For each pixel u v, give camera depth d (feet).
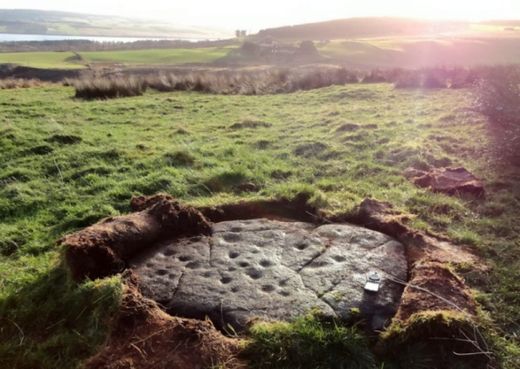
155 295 10.75
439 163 20.57
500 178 18.29
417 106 34.09
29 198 17.87
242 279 11.14
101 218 16.07
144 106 39.55
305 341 9.05
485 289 11.10
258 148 24.36
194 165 21.15
